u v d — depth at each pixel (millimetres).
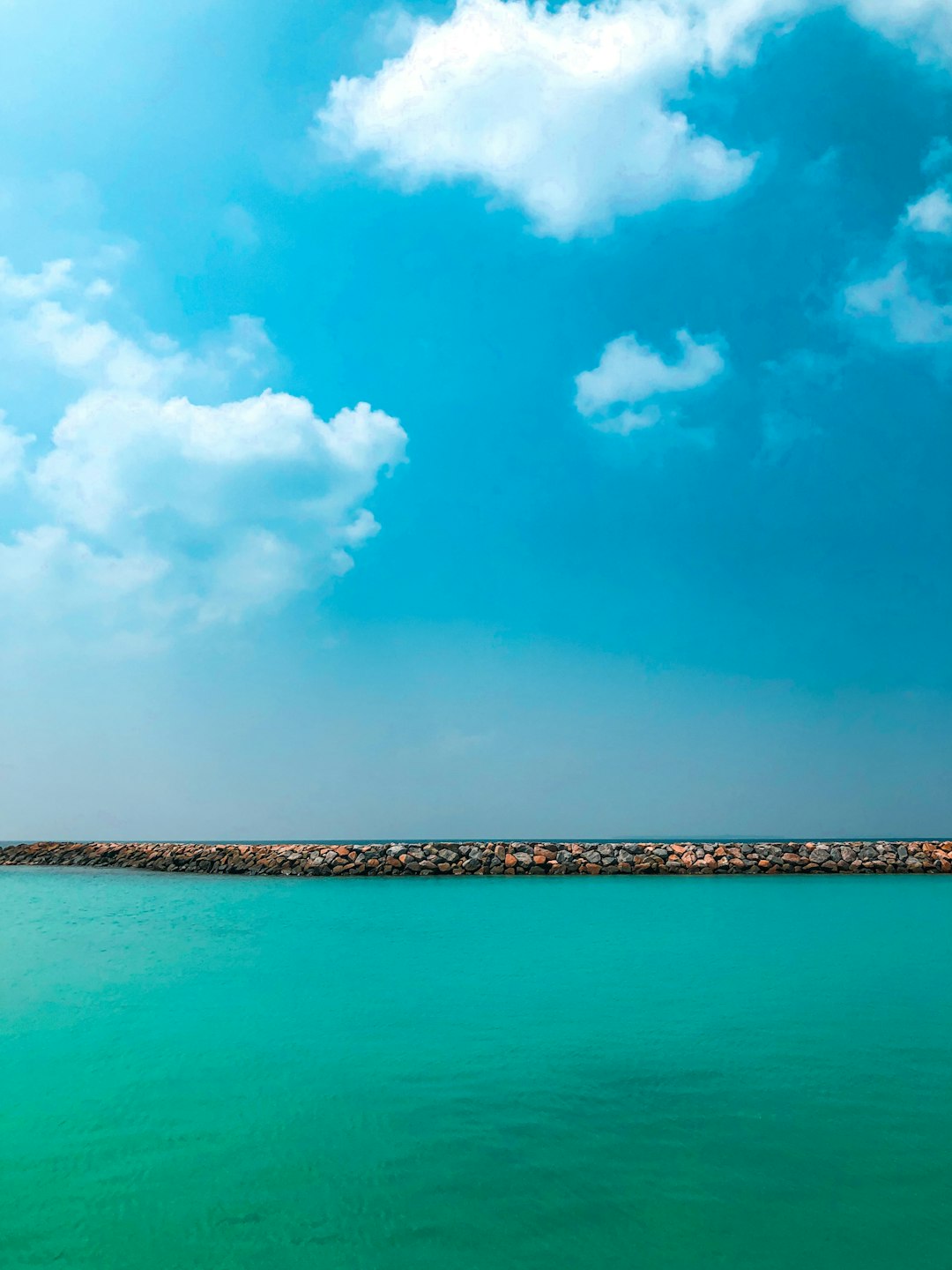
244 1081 6242
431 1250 4031
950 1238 4137
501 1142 5203
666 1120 5512
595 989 8906
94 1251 4043
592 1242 4102
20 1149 5133
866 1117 5570
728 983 9109
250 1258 3990
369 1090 6031
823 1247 4055
